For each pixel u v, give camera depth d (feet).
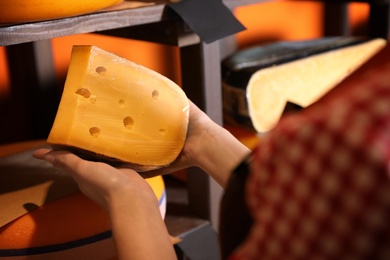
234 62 4.03
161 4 2.89
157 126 2.38
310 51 4.26
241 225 1.59
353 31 5.87
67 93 2.28
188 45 3.19
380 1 4.58
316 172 1.17
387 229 1.14
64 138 2.22
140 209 1.95
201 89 3.24
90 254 2.55
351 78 1.33
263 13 5.23
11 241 2.48
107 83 2.32
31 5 2.35
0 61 4.06
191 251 3.34
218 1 2.99
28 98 4.21
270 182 1.25
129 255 1.86
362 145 1.12
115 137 2.31
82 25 2.62
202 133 2.40
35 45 4.03
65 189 2.75
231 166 2.29
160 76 2.44
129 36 3.30
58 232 2.50
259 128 3.87
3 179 2.90
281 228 1.23
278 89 3.91
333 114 1.18
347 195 1.14
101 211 2.56
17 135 4.26
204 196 3.43
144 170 2.43
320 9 5.61
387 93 1.15
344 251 1.17
